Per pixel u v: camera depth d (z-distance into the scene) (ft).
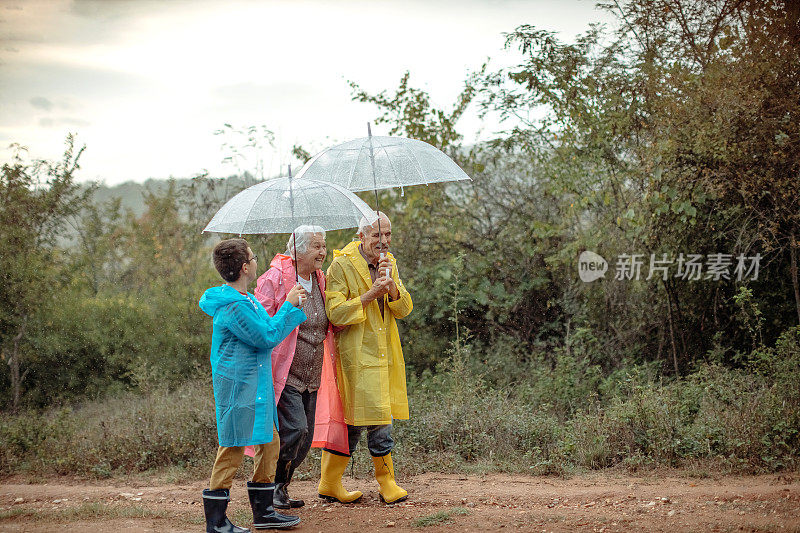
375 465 18.76
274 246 38.17
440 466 22.80
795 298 30.83
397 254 37.24
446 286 35.81
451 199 37.37
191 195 40.34
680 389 26.32
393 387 18.76
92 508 18.12
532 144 35.63
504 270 36.37
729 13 31.07
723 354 30.91
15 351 36.78
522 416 25.62
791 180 29.81
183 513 18.06
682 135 31.14
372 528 16.05
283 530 16.08
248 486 16.24
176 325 38.14
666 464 21.74
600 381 30.83
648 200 32.14
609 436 23.21
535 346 35.17
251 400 15.19
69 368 37.60
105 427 27.84
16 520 17.34
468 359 33.09
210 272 39.52
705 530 14.73
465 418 25.43
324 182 17.94
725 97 30.50
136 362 37.06
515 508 17.63
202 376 34.01
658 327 33.24
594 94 33.47
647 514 16.28
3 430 28.14
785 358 26.40
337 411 18.51
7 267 36.94
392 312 18.78
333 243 38.27
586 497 18.42
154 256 40.14
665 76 31.76
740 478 20.04
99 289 39.86
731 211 31.14
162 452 25.43
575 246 33.96
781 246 30.55
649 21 32.45
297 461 17.95
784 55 29.96
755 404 23.12
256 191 17.34
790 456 20.72
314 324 17.62
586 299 34.40
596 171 33.47
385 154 19.19
